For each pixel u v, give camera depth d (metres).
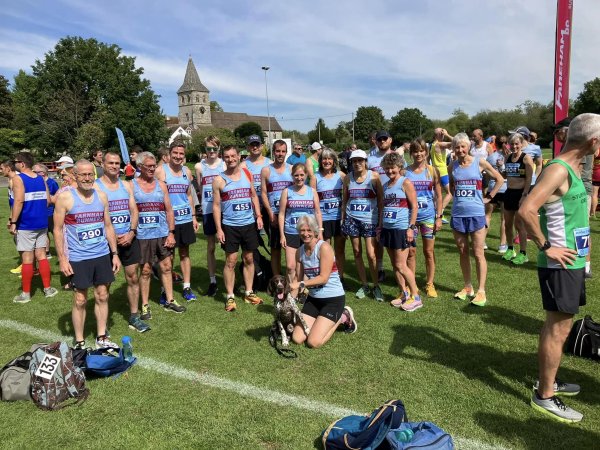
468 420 3.20
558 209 3.07
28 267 6.21
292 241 5.74
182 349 4.55
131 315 5.19
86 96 51.06
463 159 5.38
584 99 52.69
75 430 3.24
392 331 4.82
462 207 5.41
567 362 3.98
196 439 3.10
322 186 6.11
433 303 5.64
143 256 5.29
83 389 3.69
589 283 6.04
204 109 100.75
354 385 3.74
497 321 4.99
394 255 5.49
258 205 6.00
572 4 6.27
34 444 3.10
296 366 4.11
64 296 6.48
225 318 5.40
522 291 5.95
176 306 5.67
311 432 3.14
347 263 7.83
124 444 3.07
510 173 7.07
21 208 6.02
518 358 4.12
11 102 55.12
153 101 53.56
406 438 2.71
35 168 8.11
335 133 86.06
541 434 3.02
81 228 4.34
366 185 5.71
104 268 4.52
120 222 4.87
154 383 3.87
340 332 4.84
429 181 5.88
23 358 3.80
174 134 75.56
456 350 4.32
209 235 6.36
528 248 8.16
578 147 3.00
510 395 3.51
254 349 4.50
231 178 5.59
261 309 5.70
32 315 5.68
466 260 5.66
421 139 5.85
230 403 3.53
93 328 5.22
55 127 46.38
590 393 3.50
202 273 7.60
